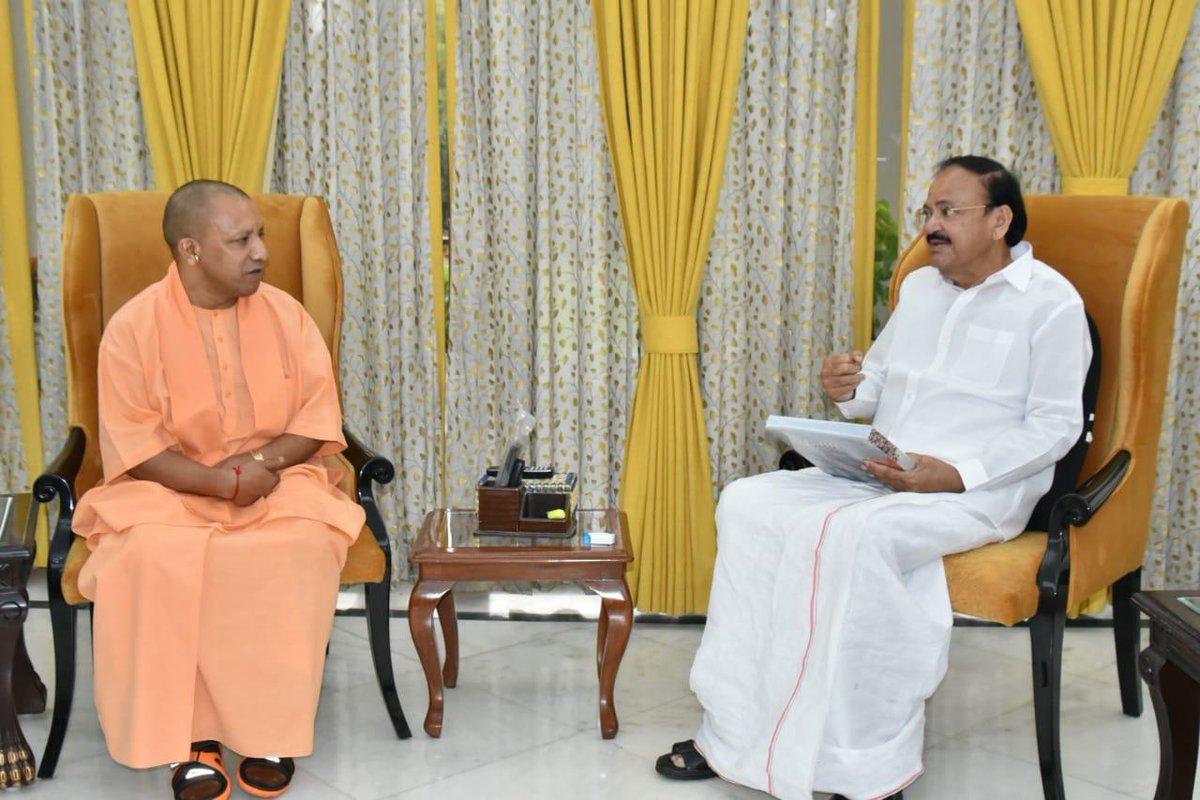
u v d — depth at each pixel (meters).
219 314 2.91
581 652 3.64
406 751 2.93
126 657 2.56
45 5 3.77
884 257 4.08
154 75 3.68
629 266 3.85
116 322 2.84
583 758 2.89
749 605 2.71
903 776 2.53
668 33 3.62
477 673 3.46
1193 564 3.86
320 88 3.85
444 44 3.88
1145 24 3.51
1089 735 3.03
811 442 2.81
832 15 3.78
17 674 3.09
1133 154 3.61
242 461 2.89
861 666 2.50
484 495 2.97
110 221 3.22
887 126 3.95
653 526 3.88
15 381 4.00
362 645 3.69
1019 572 2.58
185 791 2.57
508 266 3.87
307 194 3.94
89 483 3.06
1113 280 2.97
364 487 3.00
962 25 3.68
